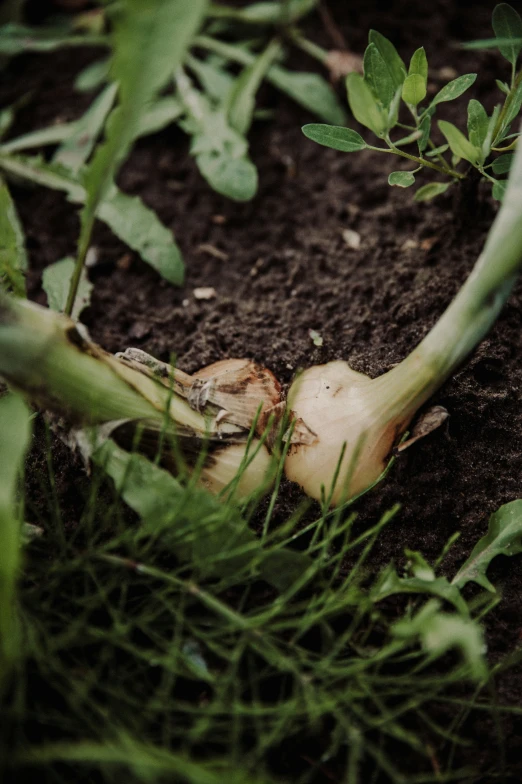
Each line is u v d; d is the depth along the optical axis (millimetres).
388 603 403
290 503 414
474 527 421
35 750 342
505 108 424
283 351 467
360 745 355
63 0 649
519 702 384
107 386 376
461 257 496
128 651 376
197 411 397
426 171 542
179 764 330
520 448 438
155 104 567
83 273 505
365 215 540
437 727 375
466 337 377
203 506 375
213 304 510
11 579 336
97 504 417
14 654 339
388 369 443
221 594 399
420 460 422
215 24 618
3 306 356
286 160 575
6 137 593
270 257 528
